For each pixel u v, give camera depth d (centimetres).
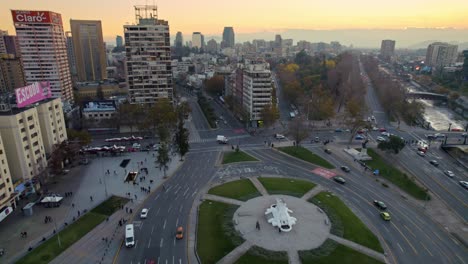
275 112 19112
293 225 9269
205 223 9444
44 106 12838
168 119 17762
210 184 12088
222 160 14575
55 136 13638
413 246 8475
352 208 10375
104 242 8594
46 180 12388
